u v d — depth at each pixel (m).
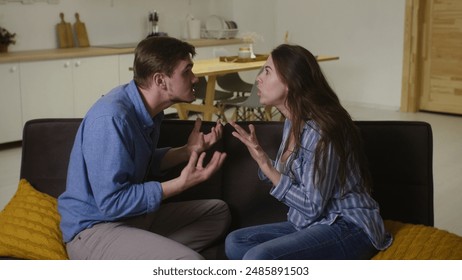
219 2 7.80
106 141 1.94
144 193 1.97
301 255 1.86
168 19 7.38
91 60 5.93
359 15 7.50
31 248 2.07
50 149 2.43
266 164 1.97
